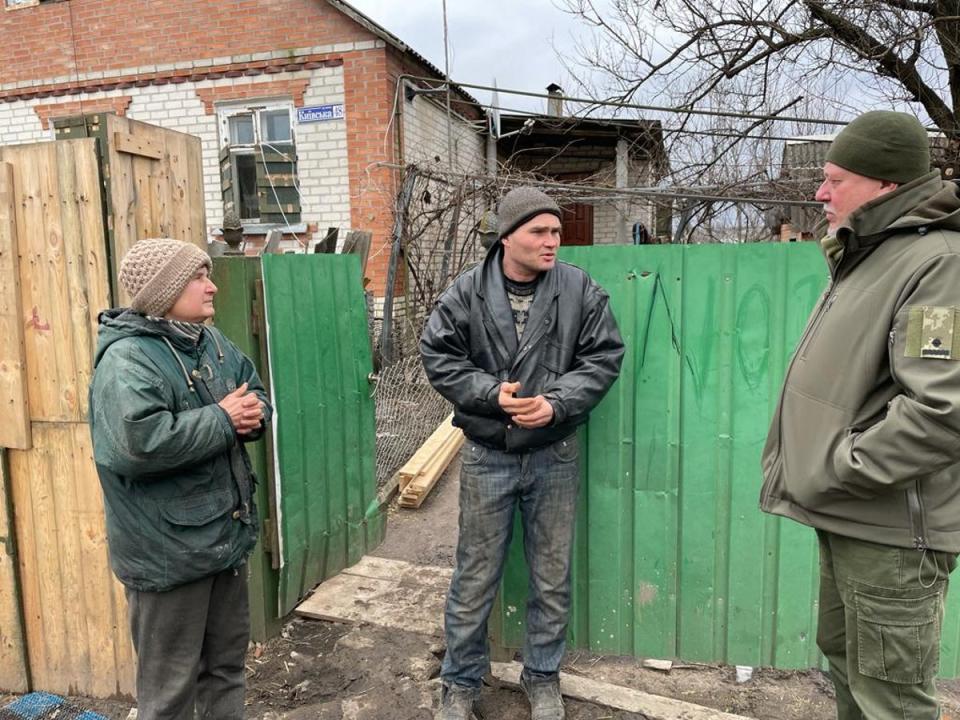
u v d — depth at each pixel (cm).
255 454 305
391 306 760
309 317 343
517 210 218
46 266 256
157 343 199
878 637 168
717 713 246
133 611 205
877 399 165
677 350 256
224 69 909
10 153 253
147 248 197
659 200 900
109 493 197
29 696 281
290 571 325
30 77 979
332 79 878
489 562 240
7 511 276
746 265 248
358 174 886
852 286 171
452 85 909
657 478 264
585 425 265
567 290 230
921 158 164
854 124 170
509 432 226
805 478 176
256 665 297
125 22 932
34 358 265
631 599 274
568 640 281
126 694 275
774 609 265
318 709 260
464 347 234
